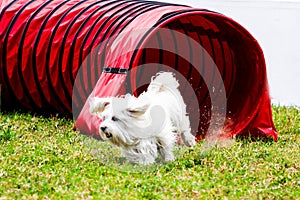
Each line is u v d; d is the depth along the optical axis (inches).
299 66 745.0
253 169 394.0
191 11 450.6
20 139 450.3
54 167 378.9
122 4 509.4
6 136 453.4
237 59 506.3
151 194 330.6
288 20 798.5
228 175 375.6
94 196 324.5
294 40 777.6
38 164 385.7
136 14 470.6
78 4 531.8
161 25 427.2
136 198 323.6
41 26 528.7
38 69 526.0
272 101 687.7
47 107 544.1
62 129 485.4
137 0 533.6
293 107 634.8
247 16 811.4
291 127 533.6
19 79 543.5
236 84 509.0
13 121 503.2
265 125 491.8
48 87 526.0
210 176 374.9
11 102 564.4
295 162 413.4
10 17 550.6
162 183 352.8
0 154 406.0
